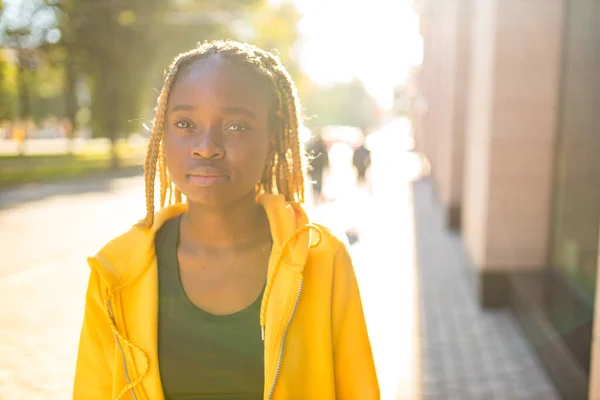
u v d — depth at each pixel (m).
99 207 13.83
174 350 1.20
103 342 1.27
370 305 6.42
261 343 1.20
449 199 11.50
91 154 33.81
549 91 6.04
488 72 6.32
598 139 4.83
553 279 5.80
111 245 1.24
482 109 6.71
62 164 26.00
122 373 1.23
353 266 1.28
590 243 4.86
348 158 34.78
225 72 1.13
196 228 1.24
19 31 25.42
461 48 11.34
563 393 4.09
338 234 1.29
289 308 1.19
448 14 13.05
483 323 5.83
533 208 6.16
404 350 5.11
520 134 6.13
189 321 1.21
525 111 6.11
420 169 27.95
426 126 25.30
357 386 1.25
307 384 1.21
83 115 35.81
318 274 1.23
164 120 1.18
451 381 4.47
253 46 1.24
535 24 5.97
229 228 1.23
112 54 26.78
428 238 10.66
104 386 1.29
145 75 28.61
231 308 1.21
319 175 14.92
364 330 1.27
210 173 1.12
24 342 5.26
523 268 6.20
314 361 1.21
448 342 5.30
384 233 11.10
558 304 5.04
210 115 1.13
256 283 1.23
